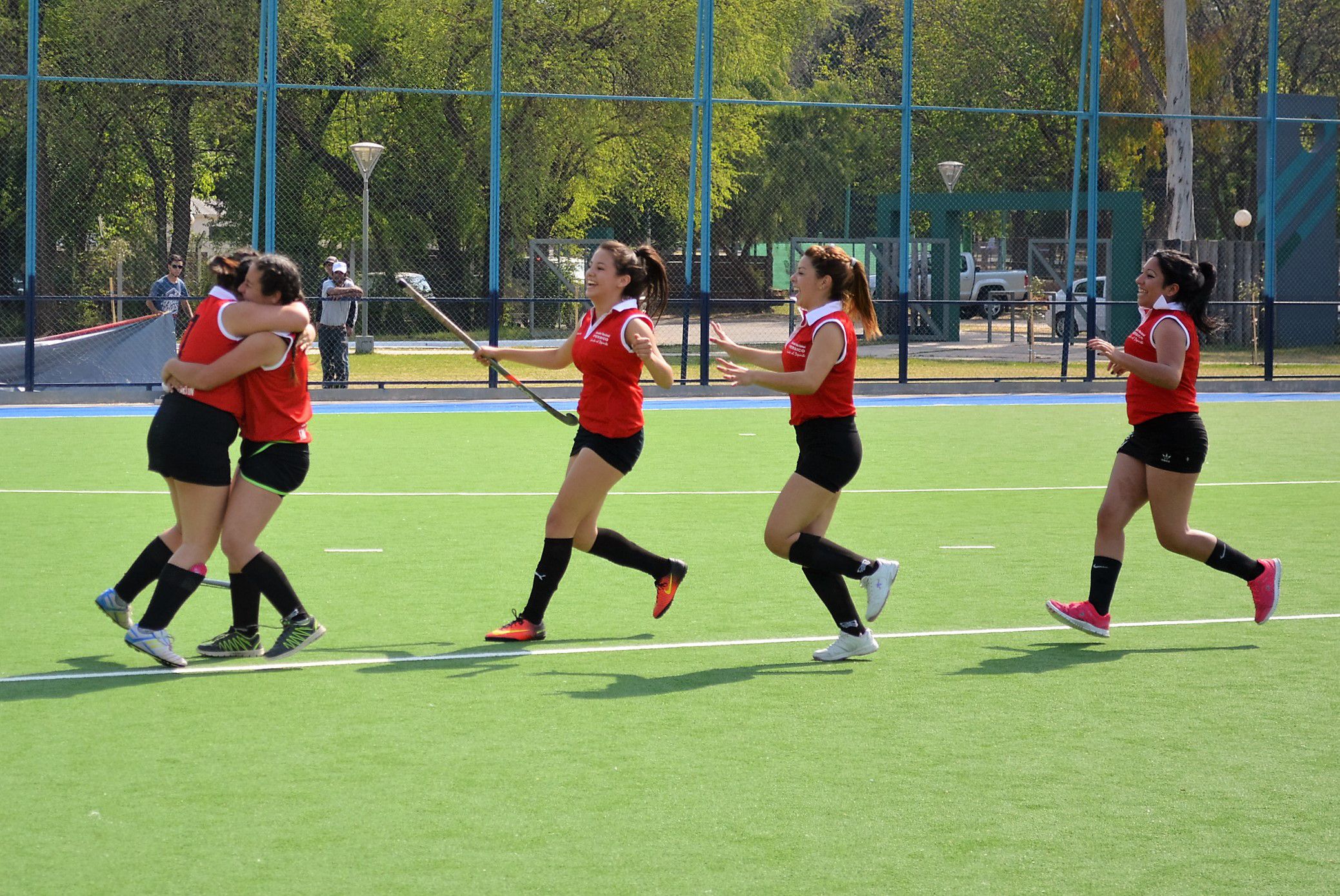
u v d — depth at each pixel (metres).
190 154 41.25
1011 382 35.97
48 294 41.09
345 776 7.66
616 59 44.53
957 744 8.33
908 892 6.23
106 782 7.53
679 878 6.36
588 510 10.71
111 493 17.70
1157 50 49.25
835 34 77.56
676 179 47.66
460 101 44.94
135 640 9.61
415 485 18.77
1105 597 10.73
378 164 45.59
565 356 11.23
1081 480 19.88
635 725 8.64
